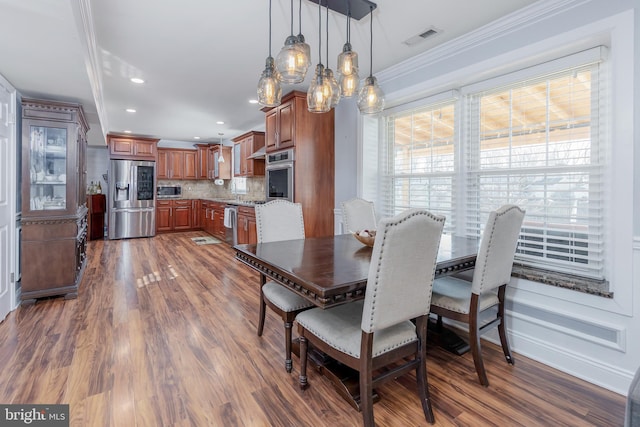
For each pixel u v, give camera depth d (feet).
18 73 8.39
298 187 12.44
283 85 12.22
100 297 10.71
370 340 4.57
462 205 9.04
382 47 8.96
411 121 10.68
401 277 4.64
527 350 7.22
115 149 22.22
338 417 5.24
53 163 10.36
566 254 7.01
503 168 8.15
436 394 5.89
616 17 5.85
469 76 8.32
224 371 6.47
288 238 8.71
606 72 6.46
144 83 12.00
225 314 9.40
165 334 8.04
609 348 6.04
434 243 4.94
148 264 15.35
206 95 13.48
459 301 6.39
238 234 18.02
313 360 6.45
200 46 9.04
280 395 5.76
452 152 9.37
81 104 11.05
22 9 5.45
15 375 6.18
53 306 9.82
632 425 2.98
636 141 5.68
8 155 9.27
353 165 12.11
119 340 7.68
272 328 8.50
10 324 8.49
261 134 19.66
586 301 6.30
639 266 5.67
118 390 5.78
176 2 6.95
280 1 6.90
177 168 26.50
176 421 5.06
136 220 23.11
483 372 6.12
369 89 7.18
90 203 22.06
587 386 6.14
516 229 6.48
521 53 7.23
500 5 6.97
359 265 5.60
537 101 7.51
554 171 7.20
